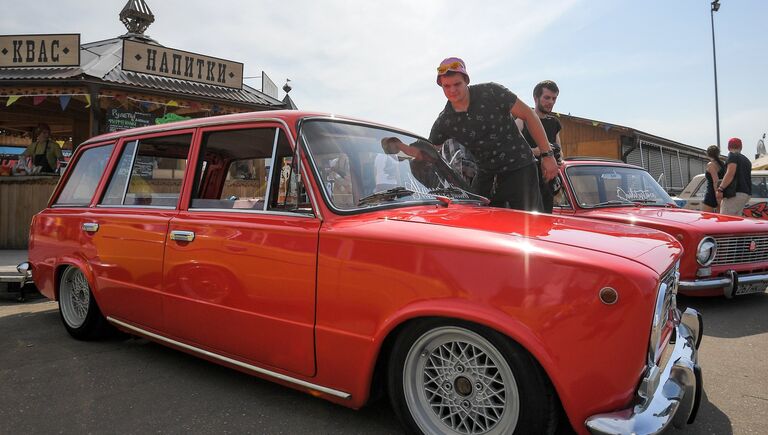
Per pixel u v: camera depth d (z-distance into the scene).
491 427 2.07
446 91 3.68
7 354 3.63
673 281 2.38
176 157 3.31
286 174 2.68
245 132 2.93
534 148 5.16
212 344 2.83
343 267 2.29
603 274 1.82
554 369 1.84
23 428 2.52
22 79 8.67
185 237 2.92
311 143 2.64
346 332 2.27
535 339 1.87
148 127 3.61
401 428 2.49
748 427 2.51
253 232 2.62
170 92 9.68
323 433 2.45
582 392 1.83
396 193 2.79
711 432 2.46
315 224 2.44
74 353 3.64
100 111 9.83
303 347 2.41
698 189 10.58
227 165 3.23
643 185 6.13
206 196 3.20
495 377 2.06
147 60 9.96
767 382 3.10
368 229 2.29
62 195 4.22
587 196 5.52
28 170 9.13
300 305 2.42
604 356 1.81
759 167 16.75
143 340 3.98
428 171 3.25
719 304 5.06
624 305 1.80
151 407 2.75
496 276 1.96
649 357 1.89
